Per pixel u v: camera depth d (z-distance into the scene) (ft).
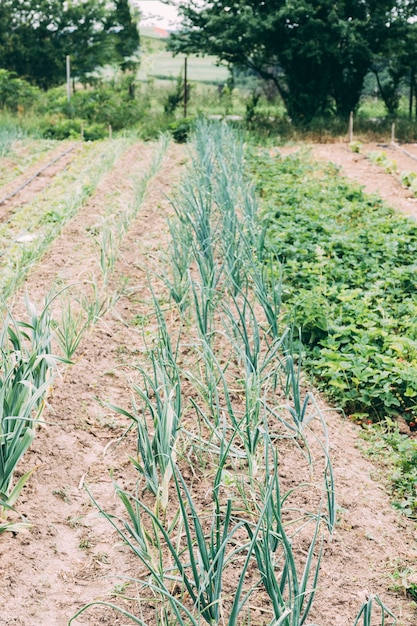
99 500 15.51
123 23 110.22
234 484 15.33
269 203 36.45
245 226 28.30
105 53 106.63
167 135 62.13
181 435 17.34
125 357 21.58
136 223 34.83
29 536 14.33
